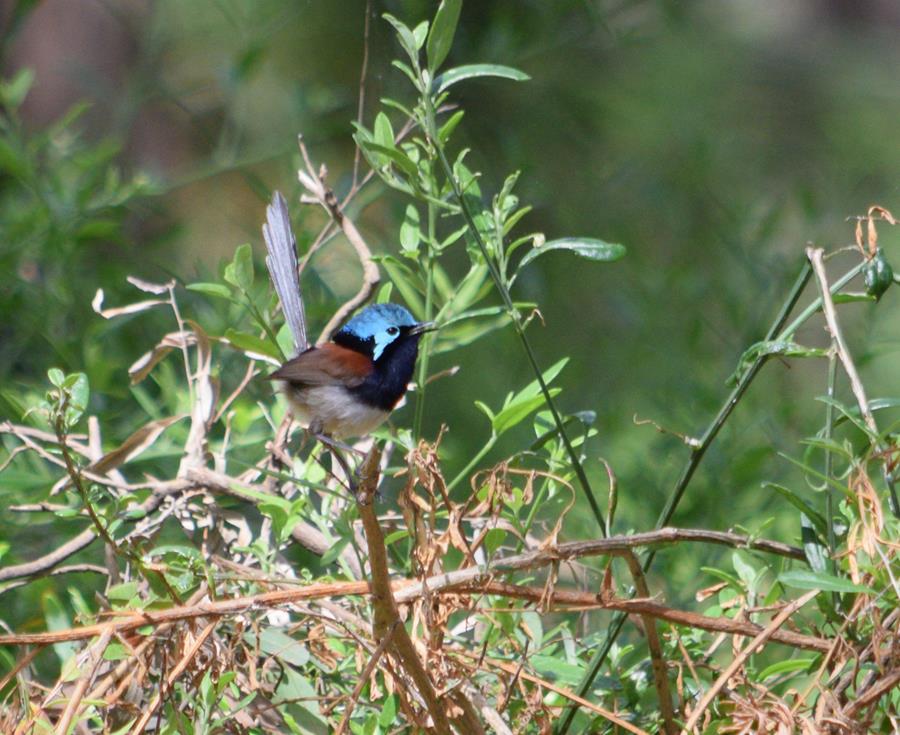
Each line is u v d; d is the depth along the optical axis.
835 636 6.62
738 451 11.29
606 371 15.23
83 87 16.02
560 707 7.20
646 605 6.57
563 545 6.55
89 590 9.84
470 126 17.08
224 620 6.91
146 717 6.27
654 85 18.84
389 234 13.60
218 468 8.43
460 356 15.55
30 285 11.69
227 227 16.72
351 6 17.62
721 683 6.38
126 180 14.75
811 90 22.75
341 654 7.26
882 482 9.68
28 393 10.30
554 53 16.72
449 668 6.75
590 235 16.33
